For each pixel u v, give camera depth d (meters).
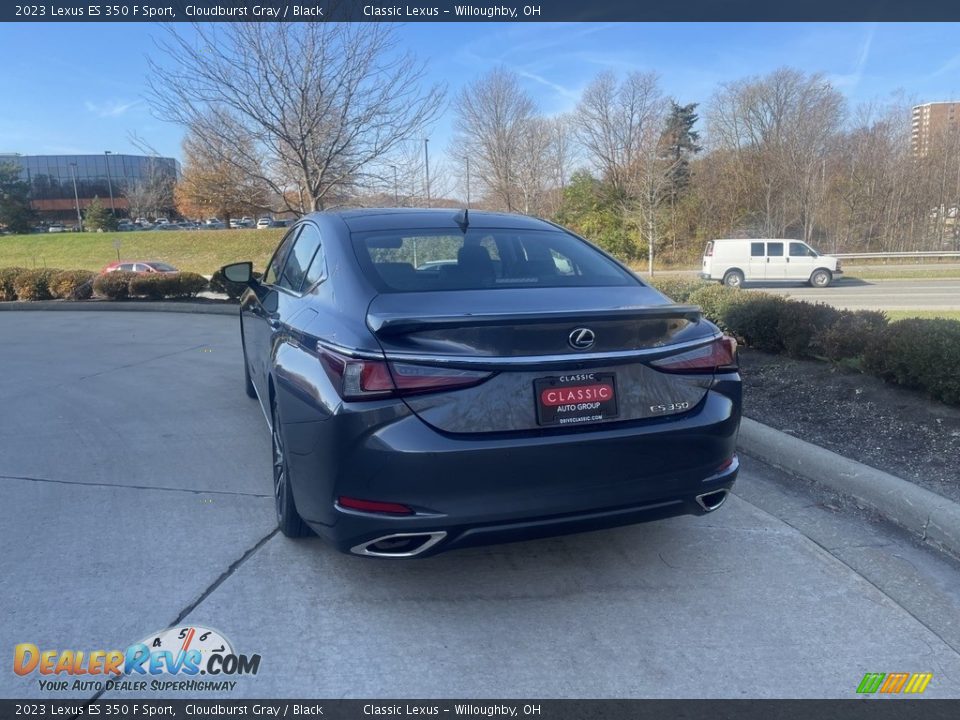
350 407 2.64
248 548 3.54
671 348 2.94
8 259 51.94
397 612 3.00
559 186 44.22
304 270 3.96
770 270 26.44
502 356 2.67
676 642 2.79
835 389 5.77
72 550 3.51
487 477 2.63
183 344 10.34
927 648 2.75
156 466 4.79
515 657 2.71
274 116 11.93
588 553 3.52
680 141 47.22
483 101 37.75
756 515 3.94
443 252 3.56
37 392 7.14
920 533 3.64
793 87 43.03
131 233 57.22
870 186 42.44
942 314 12.56
